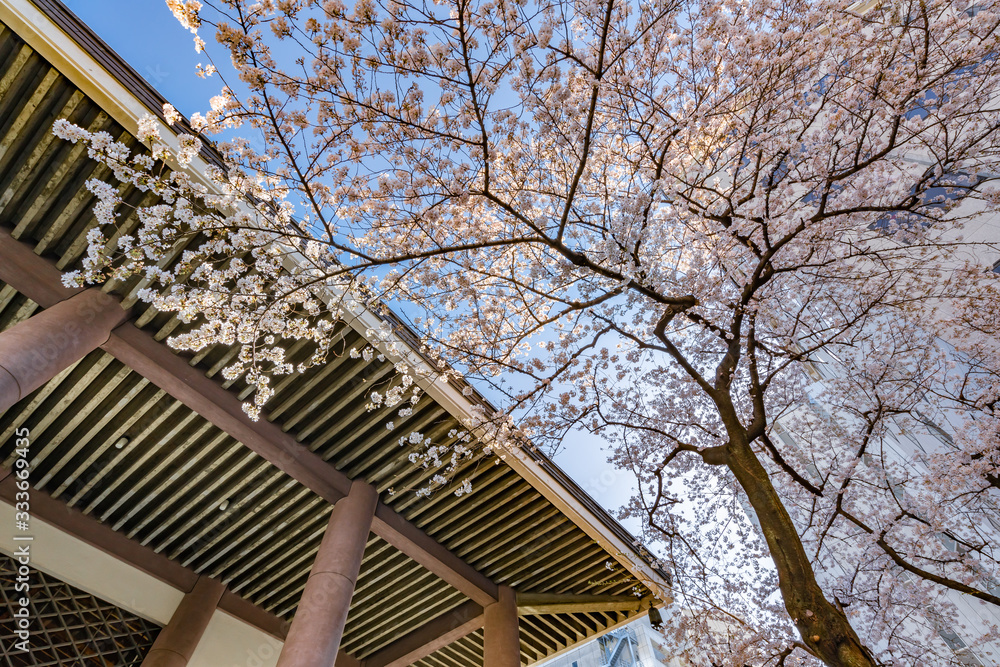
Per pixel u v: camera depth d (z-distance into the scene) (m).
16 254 5.89
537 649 10.29
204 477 7.58
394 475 7.50
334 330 6.24
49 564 7.32
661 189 4.40
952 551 7.36
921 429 8.72
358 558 6.73
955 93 5.36
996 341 6.51
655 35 4.68
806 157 5.35
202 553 8.48
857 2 6.24
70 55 4.80
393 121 4.29
